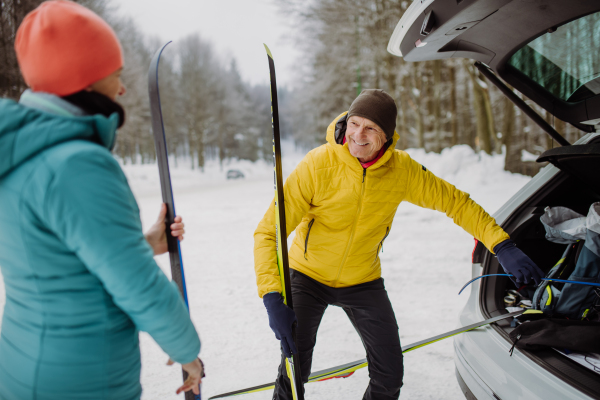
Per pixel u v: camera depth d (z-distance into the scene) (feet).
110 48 2.66
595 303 5.05
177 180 73.72
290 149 233.96
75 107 2.59
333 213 4.67
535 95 6.11
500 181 30.32
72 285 2.51
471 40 5.37
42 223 2.42
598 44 5.00
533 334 4.52
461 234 16.61
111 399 2.66
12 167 2.38
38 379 2.52
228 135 146.41
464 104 62.75
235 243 16.97
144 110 99.91
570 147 5.34
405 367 6.79
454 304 9.48
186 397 3.74
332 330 8.43
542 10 4.57
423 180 4.91
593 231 5.12
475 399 4.73
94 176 2.37
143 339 8.29
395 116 4.30
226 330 8.54
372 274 5.13
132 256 2.42
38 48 2.46
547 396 3.81
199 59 110.32
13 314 2.63
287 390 4.50
